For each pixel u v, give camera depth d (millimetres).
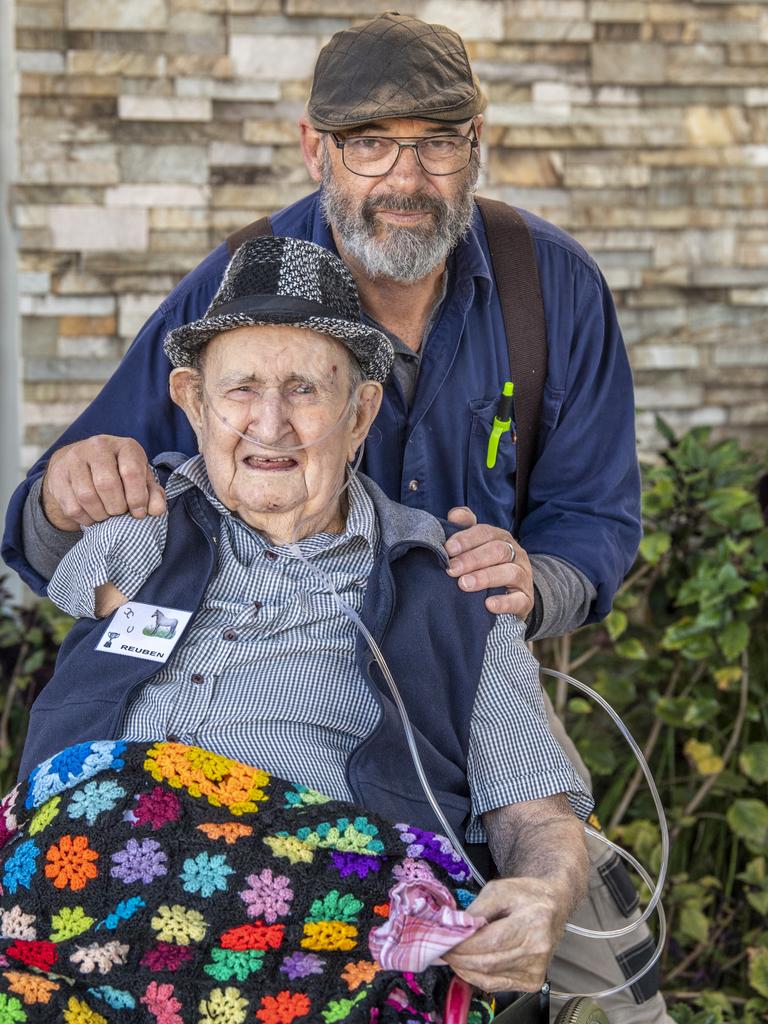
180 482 2188
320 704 2062
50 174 3549
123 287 3629
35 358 3637
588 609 2537
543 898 1762
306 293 2072
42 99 3514
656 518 3381
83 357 3654
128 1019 1746
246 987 1751
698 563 3338
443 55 2256
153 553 2127
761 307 3840
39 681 3357
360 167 2277
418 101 2199
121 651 2086
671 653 3447
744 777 3428
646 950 2568
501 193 3693
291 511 2098
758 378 3875
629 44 3672
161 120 3564
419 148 2258
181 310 2473
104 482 2131
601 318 2611
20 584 3797
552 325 2545
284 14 3559
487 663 2109
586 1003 1981
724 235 3793
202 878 1833
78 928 1814
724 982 3338
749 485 3645
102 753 1937
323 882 1855
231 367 2047
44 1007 1663
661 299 3803
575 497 2615
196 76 3555
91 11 3488
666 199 3758
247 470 2072
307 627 2115
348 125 2223
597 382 2643
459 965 1706
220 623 2123
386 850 1898
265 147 3617
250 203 3637
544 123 3676
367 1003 1691
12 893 1860
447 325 2451
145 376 2479
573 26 3643
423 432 2453
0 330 3734
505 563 2166
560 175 3705
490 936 1693
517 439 2541
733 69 3723
